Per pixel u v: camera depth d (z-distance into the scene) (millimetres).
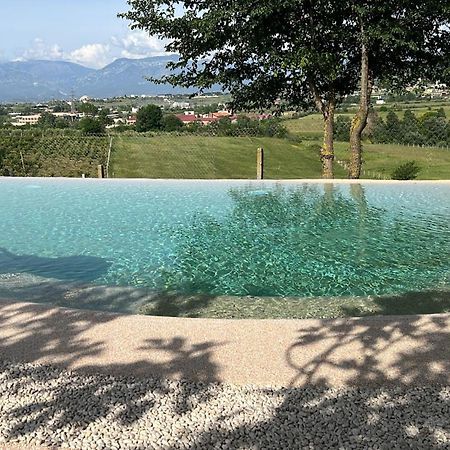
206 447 2432
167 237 7844
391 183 11898
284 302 5000
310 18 11305
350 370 3076
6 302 4148
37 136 31844
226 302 5016
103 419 2646
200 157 26422
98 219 9180
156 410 2715
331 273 6004
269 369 3094
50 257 6723
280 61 11102
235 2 10789
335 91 12680
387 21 10789
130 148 28250
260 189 11688
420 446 2426
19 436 2521
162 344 3406
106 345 3395
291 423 2602
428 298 5105
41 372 3086
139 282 5668
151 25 11891
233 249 7137
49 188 12125
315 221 8961
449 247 7203
